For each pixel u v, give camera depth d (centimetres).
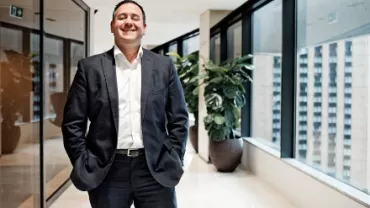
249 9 544
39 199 384
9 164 399
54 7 433
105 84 180
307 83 407
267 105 527
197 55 714
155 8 607
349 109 330
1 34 408
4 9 402
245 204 398
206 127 545
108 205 185
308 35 403
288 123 432
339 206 305
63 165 471
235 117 546
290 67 430
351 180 325
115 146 181
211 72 534
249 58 546
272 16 500
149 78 185
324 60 371
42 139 388
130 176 185
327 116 367
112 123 179
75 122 184
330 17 357
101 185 185
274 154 457
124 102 181
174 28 815
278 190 441
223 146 534
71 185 481
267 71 524
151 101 183
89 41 583
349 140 330
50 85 428
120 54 183
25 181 389
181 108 196
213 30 634
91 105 182
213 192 444
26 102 397
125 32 182
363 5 303
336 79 351
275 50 491
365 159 308
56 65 450
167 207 194
